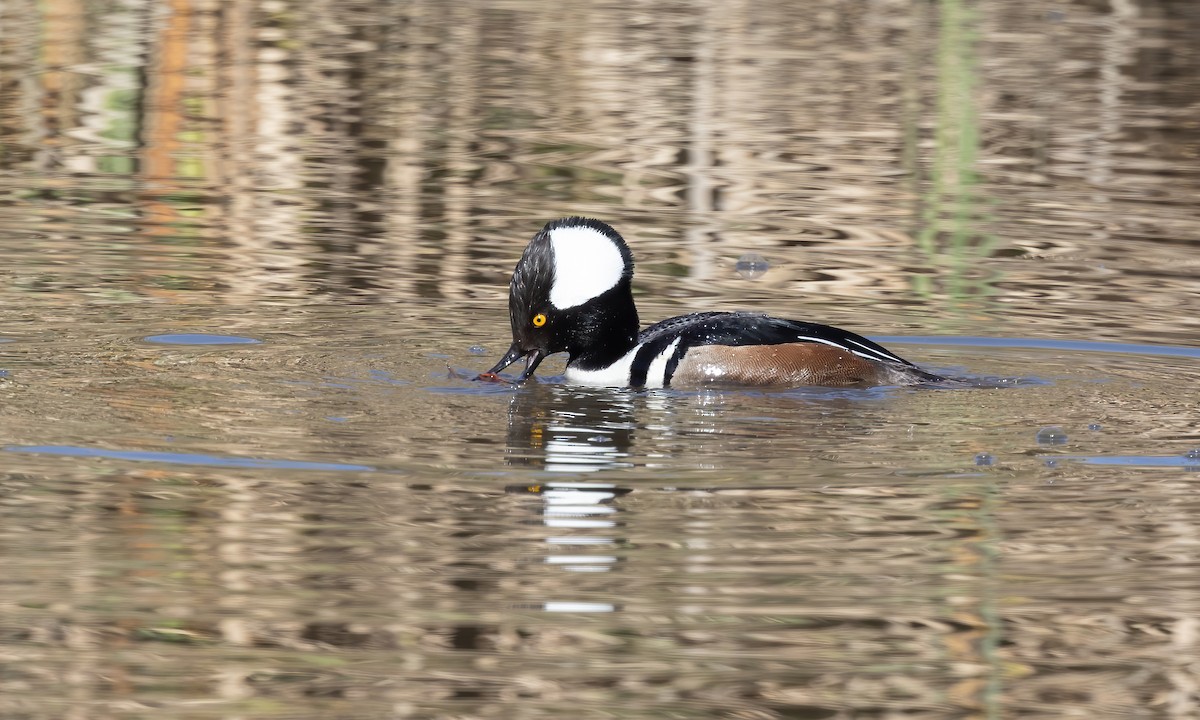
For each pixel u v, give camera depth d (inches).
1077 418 446.6
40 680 283.1
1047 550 346.3
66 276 600.7
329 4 1298.0
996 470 398.3
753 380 480.1
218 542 342.6
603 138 869.8
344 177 781.3
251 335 526.6
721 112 938.1
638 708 277.3
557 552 341.4
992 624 311.3
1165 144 868.6
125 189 746.8
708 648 299.1
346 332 535.5
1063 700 283.0
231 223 693.9
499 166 808.3
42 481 375.9
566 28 1224.8
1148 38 1195.3
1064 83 1026.7
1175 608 318.7
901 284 617.9
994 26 1255.5
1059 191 773.9
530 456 403.5
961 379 486.6
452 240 673.0
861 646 301.7
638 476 390.0
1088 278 627.5
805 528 357.1
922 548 346.6
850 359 483.8
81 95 939.3
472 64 1072.2
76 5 1242.6
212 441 408.5
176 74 1006.4
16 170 776.3
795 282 620.1
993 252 666.8
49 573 325.4
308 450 403.5
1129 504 374.3
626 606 316.2
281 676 286.2
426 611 312.7
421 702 277.9
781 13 1321.4
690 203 744.3
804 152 846.5
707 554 341.7
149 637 299.7
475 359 509.7
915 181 791.1
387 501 368.8
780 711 277.0
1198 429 435.5
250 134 864.9
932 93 995.9
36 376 466.9
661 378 483.8
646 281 618.8
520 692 281.9
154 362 487.8
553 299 486.0
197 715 271.7
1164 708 280.5
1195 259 655.1
